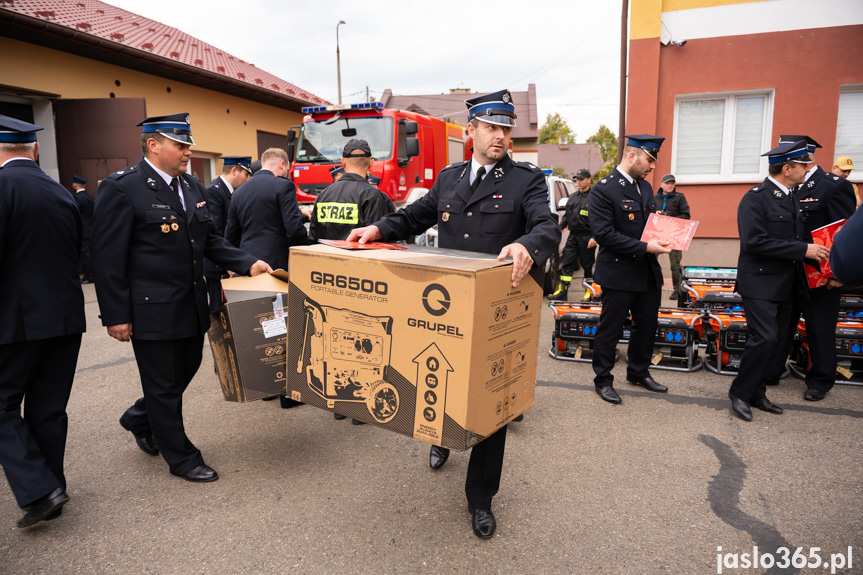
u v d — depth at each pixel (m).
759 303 3.65
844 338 4.40
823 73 7.48
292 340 2.34
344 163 3.96
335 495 2.79
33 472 2.41
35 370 2.62
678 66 8.01
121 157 9.02
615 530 2.48
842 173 5.79
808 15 7.43
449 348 1.89
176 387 2.89
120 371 4.79
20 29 7.80
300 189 7.55
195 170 12.05
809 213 4.03
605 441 3.38
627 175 3.97
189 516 2.62
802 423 3.62
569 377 4.59
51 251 2.55
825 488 2.81
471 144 2.60
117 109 8.95
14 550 2.37
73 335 2.70
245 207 4.14
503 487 2.86
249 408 3.95
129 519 2.59
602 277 3.98
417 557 2.31
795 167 3.58
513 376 2.13
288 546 2.39
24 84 8.40
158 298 2.73
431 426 1.96
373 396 2.11
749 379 3.70
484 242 2.50
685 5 7.85
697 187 8.12
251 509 2.67
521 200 2.46
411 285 1.96
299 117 15.64
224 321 2.73
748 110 7.96
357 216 3.72
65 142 9.06
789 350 4.37
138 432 3.21
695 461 3.11
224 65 12.80
